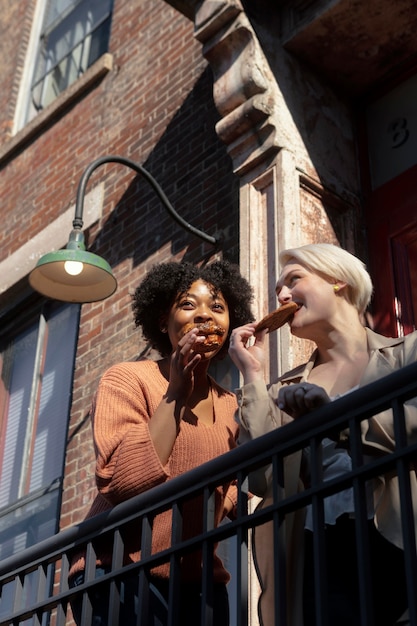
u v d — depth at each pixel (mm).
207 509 2334
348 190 4930
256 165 4844
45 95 8070
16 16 8812
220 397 2846
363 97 5242
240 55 4953
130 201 6242
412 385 1979
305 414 2229
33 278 5102
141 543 2504
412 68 5035
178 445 2637
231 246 5184
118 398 2668
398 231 4734
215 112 5887
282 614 2055
